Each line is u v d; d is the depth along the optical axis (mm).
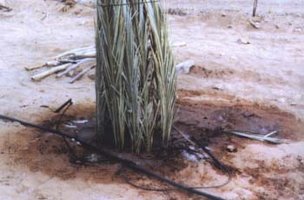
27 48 7781
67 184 4727
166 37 4934
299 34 8625
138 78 4875
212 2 10211
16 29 8727
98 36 4914
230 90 6547
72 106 5957
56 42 8055
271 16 9367
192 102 6113
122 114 4977
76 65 6895
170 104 5090
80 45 7898
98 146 5164
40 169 4887
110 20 4801
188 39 8180
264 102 6254
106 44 4859
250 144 5320
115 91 4930
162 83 4965
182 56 7398
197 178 4820
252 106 6117
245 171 4930
